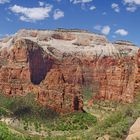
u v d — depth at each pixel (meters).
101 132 95.56
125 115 102.12
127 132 86.69
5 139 148.75
